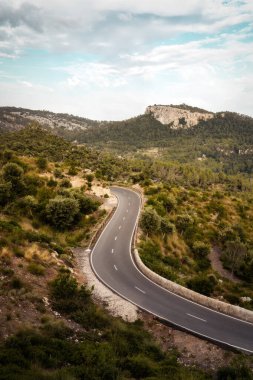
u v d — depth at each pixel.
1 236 28.69
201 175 183.62
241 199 107.56
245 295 40.91
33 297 19.78
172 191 93.69
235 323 23.34
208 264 54.31
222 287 43.41
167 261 46.66
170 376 15.08
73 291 22.83
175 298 27.61
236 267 55.00
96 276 31.75
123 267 35.47
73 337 17.31
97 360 14.34
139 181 109.62
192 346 20.56
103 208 65.19
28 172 73.62
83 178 83.25
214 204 86.75
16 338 14.02
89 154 144.50
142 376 14.80
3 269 21.86
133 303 25.89
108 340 18.42
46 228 44.94
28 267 24.38
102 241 45.94
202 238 64.06
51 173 79.56
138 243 46.78
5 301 17.98
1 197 45.41
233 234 67.75
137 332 20.59
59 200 47.97
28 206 47.19
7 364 11.79
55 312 19.73
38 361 12.94
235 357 18.64
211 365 18.77
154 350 18.72
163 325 22.92
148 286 30.17
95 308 22.31
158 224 54.38
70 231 48.66
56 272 26.75
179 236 61.78
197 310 25.34
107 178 110.75
